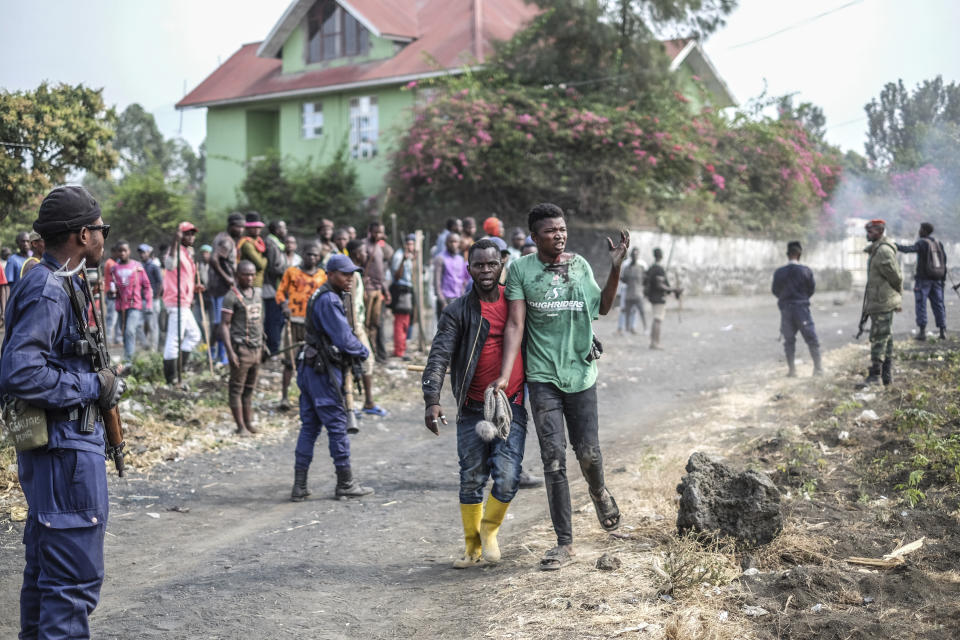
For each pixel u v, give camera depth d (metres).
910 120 25.11
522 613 4.26
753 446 7.32
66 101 12.27
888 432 7.29
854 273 31.38
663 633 3.90
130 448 8.01
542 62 22.34
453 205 22.09
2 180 11.61
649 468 6.86
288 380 10.12
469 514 5.11
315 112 27.23
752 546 4.89
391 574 5.10
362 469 7.89
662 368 13.16
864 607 4.14
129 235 28.31
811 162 27.77
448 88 22.38
